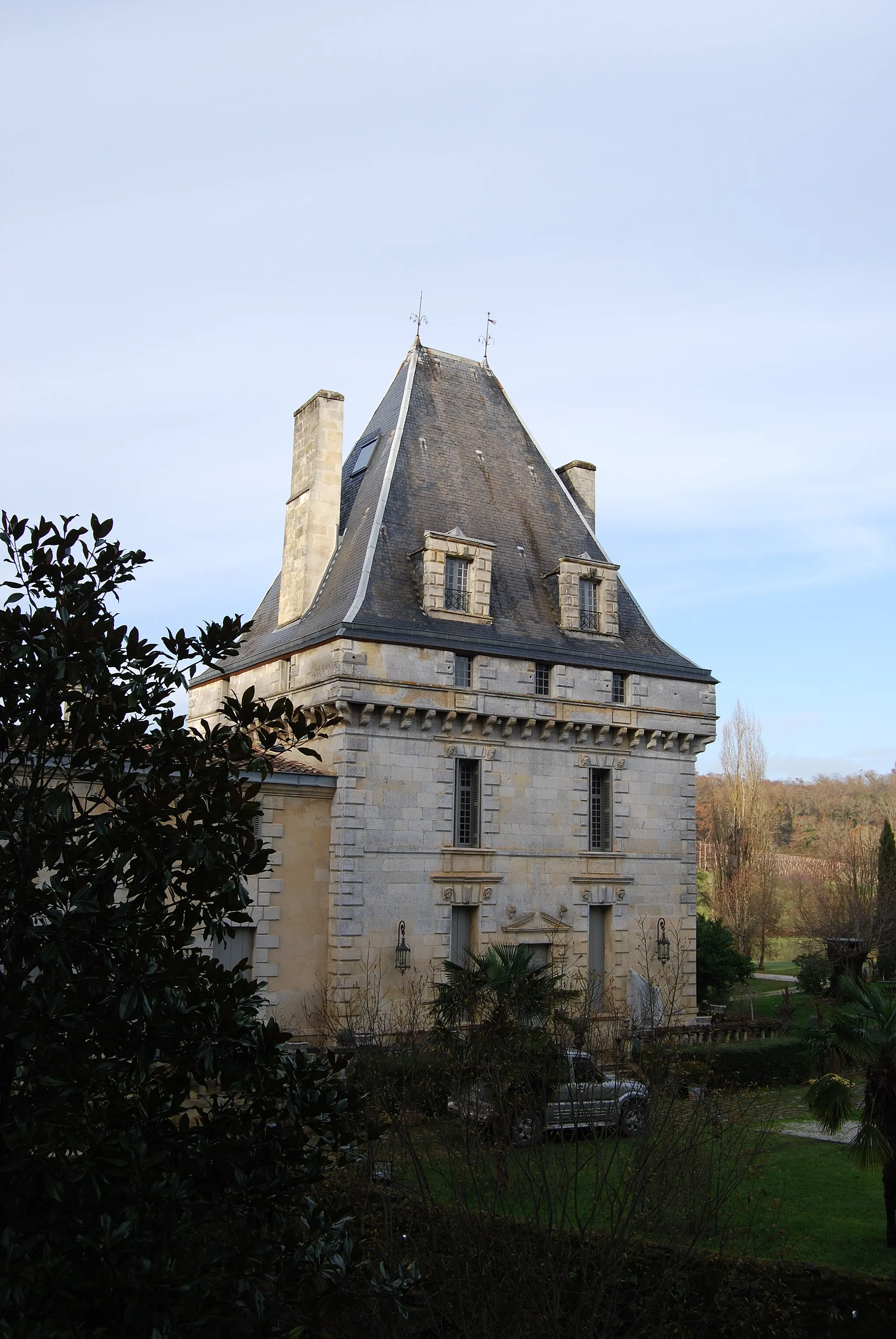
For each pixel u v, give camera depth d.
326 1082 9.91
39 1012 8.41
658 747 38.78
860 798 113.38
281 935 30.48
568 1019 20.84
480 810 34.25
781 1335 13.45
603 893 36.53
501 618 36.41
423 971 32.12
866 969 50.59
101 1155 8.08
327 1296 8.84
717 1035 34.75
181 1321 7.96
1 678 9.09
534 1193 13.73
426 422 39.62
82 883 9.05
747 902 63.62
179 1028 8.89
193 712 42.31
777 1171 20.95
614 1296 12.55
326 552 37.12
